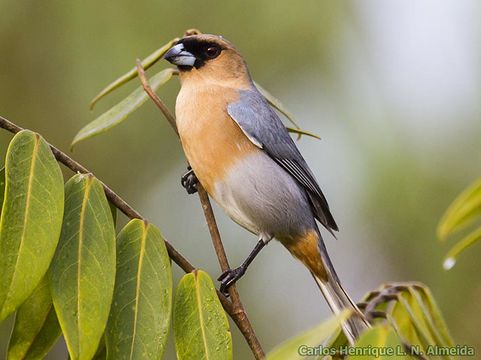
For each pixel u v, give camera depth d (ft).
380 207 35.12
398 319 20.25
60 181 17.31
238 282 38.11
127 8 36.04
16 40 36.91
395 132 35.04
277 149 27.20
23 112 37.45
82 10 36.14
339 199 35.96
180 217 39.06
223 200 27.17
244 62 27.94
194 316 18.10
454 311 34.09
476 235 17.98
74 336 16.52
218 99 26.99
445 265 18.13
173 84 38.40
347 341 20.20
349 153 35.63
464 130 34.86
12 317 35.09
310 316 37.86
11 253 16.48
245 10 36.60
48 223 16.87
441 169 34.50
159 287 17.80
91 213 17.66
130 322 17.46
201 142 26.78
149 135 38.65
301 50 36.81
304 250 27.68
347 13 36.68
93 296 16.94
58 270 17.07
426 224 34.73
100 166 38.34
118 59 35.88
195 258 38.45
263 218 27.07
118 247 17.98
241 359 37.04
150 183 39.09
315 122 36.78
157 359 17.26
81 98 36.32
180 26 36.27
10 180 16.96
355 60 36.52
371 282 37.35
